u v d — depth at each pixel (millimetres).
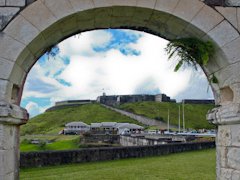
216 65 5188
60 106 88000
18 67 4793
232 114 4664
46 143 33688
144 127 65000
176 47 5234
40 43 4941
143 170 14070
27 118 5188
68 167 14688
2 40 4590
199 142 24984
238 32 4875
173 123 67562
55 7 4684
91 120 73500
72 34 5418
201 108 75562
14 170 4930
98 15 4969
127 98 81688
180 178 12172
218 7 4895
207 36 4891
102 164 15875
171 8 4816
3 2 4656
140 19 5172
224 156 5000
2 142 4438
